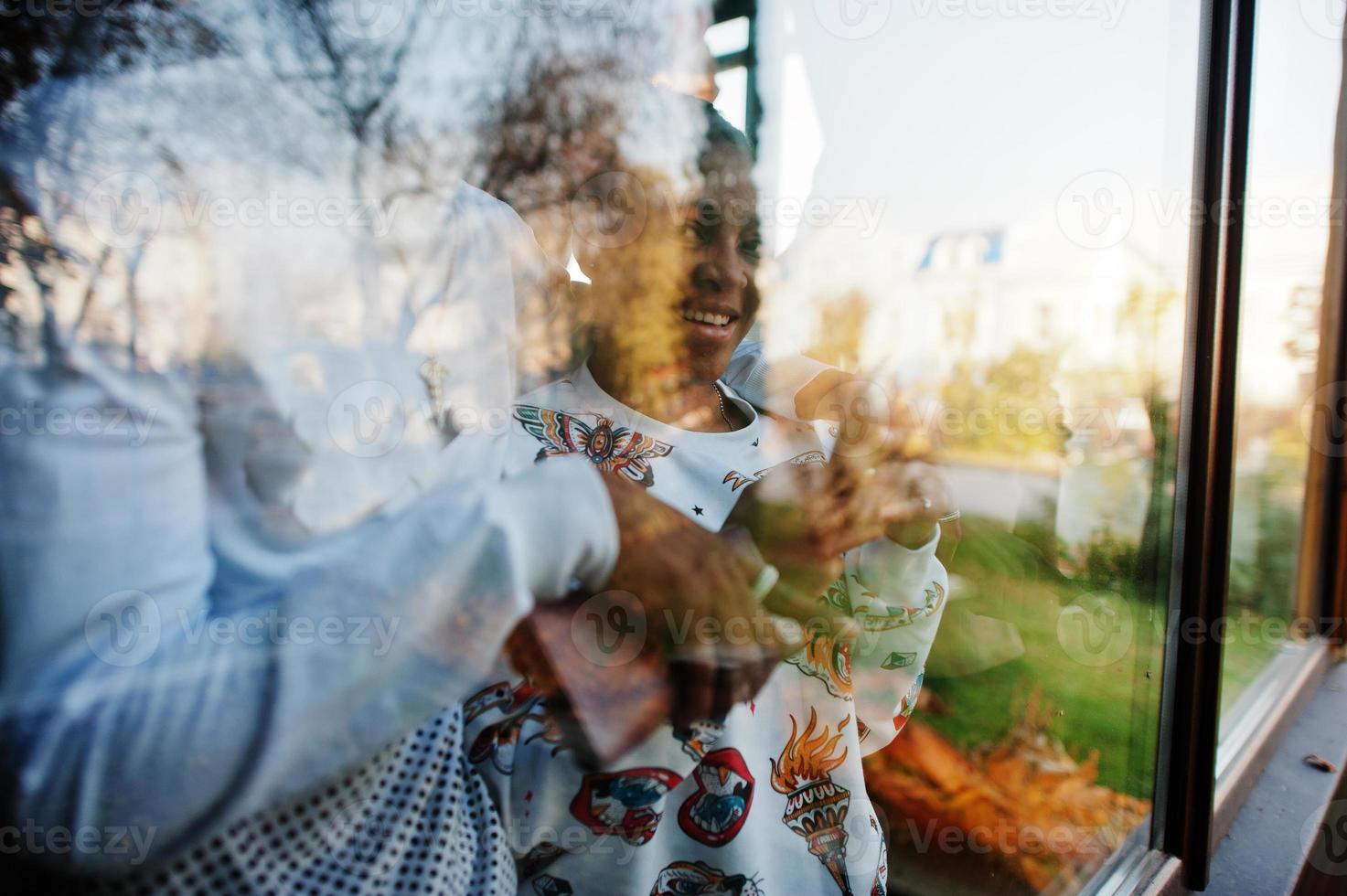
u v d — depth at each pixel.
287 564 0.44
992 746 1.22
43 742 0.36
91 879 0.40
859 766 0.85
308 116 0.51
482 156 0.60
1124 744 1.28
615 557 0.51
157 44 0.46
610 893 0.67
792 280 0.78
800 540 0.63
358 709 0.42
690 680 0.57
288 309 0.48
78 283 0.41
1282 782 1.68
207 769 0.39
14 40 0.42
